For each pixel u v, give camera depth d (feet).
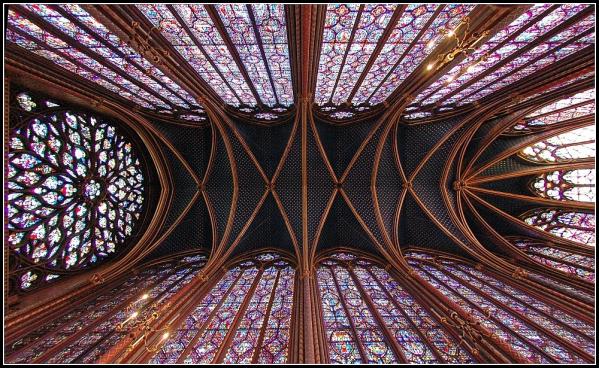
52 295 33.35
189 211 52.85
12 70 27.99
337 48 34.65
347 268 49.70
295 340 29.45
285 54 36.14
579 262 39.24
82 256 40.27
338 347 29.73
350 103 49.88
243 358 28.25
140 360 26.32
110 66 33.01
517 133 49.14
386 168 52.54
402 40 31.96
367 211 52.49
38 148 35.06
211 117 45.83
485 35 26.86
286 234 53.06
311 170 52.90
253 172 52.90
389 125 47.75
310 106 47.47
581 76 31.19
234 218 51.90
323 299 39.24
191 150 52.11
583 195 44.96
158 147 49.39
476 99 43.70
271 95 47.03
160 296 38.17
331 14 29.63
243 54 35.09
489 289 38.19
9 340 26.66
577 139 44.37
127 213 47.57
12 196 32.12
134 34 27.40
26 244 33.30
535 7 25.34
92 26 27.17
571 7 24.72
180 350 29.17
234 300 39.04
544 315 31.07
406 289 40.57
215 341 30.71
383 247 50.31
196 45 33.04
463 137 48.01
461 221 50.60
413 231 52.70
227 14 28.81
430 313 33.96
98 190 42.78
